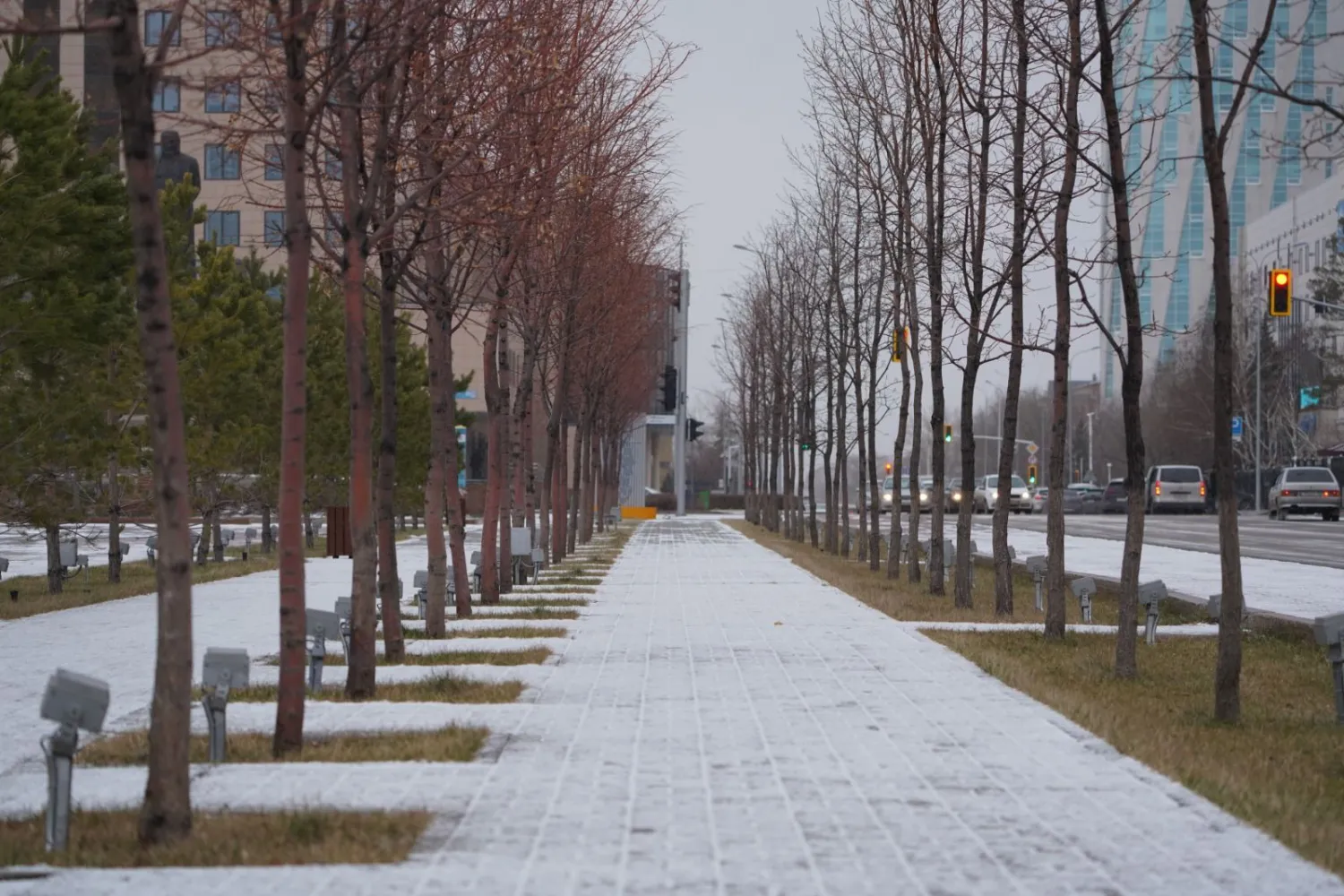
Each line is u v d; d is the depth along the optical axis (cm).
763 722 1293
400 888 756
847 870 793
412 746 1156
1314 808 978
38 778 1091
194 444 3562
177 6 1045
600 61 2477
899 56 2823
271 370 4272
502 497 2959
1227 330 1349
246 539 4284
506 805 960
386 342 1741
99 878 782
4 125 2352
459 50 1788
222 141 1777
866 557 4438
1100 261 2000
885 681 1566
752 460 7594
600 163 2773
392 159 1588
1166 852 836
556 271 2905
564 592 2934
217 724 1134
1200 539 4988
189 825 874
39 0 5222
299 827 877
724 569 3703
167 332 877
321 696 1472
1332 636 1363
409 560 4216
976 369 2552
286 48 1153
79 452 2581
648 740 1202
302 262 1145
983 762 1109
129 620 2388
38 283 2411
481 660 1758
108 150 2547
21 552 4769
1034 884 765
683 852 833
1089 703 1395
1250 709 1448
